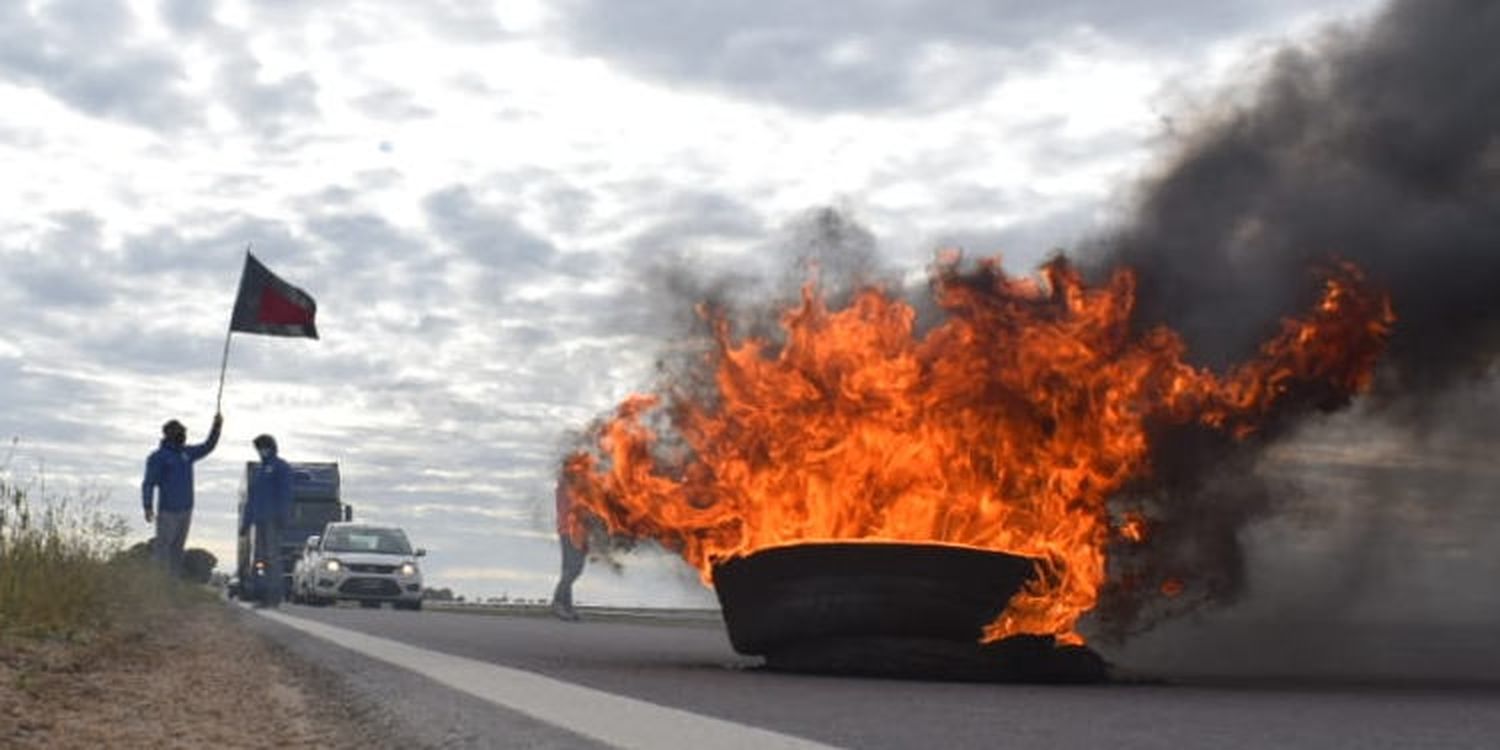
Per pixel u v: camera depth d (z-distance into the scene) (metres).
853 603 11.03
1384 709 8.68
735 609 11.67
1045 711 8.28
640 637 18.28
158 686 9.49
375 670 10.49
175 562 22.59
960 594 10.97
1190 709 8.55
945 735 7.01
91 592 15.61
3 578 13.98
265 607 26.77
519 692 8.83
